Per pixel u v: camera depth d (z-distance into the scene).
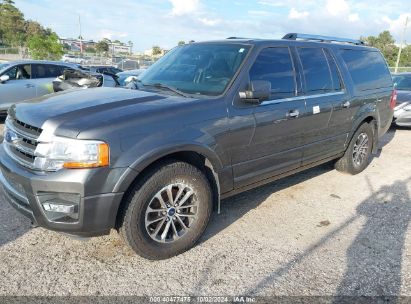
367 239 3.76
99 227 2.91
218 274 3.12
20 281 2.93
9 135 3.25
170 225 3.29
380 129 6.12
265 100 3.88
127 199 3.02
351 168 5.68
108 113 3.01
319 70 4.69
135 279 3.03
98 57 45.59
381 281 3.07
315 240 3.72
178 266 3.22
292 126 4.20
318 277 3.11
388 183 5.48
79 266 3.17
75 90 3.89
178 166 3.20
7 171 3.07
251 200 4.66
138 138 2.94
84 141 2.76
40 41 34.62
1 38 65.88
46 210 2.87
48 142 2.81
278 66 4.14
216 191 3.62
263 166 4.02
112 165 2.83
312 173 5.81
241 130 3.62
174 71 4.17
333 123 4.90
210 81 3.78
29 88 9.34
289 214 4.30
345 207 4.56
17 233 3.64
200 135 3.29
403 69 32.31
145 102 3.28
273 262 3.31
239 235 3.78
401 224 4.12
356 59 5.44
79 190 2.77
